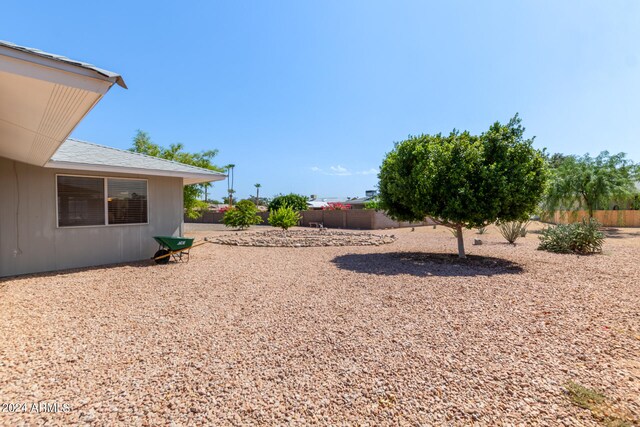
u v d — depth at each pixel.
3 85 2.92
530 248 11.80
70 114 3.62
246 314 4.46
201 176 9.98
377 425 2.15
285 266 8.33
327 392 2.54
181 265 8.47
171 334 3.74
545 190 8.37
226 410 2.30
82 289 5.88
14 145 5.65
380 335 3.70
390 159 9.80
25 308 4.73
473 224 8.66
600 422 2.16
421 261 9.11
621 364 2.98
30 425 2.12
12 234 7.29
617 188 17.61
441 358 3.12
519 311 4.55
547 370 2.88
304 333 3.77
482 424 2.15
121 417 2.21
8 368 2.91
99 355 3.19
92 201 8.36
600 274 7.07
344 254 10.69
